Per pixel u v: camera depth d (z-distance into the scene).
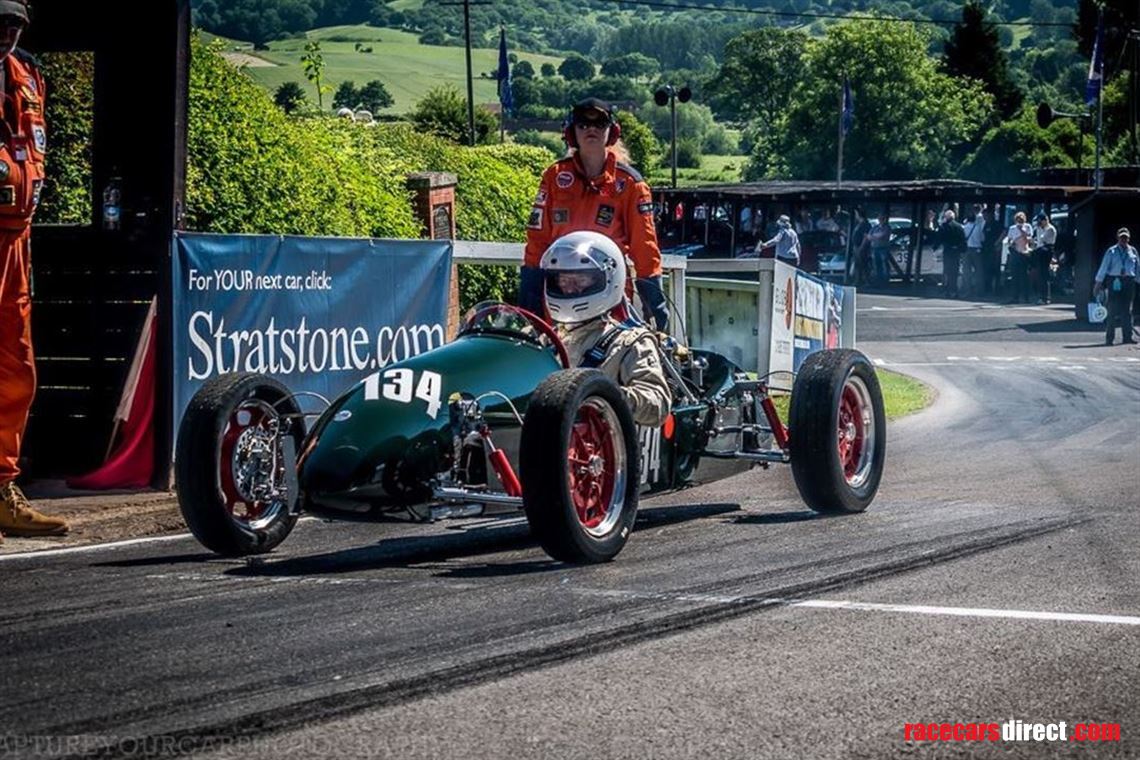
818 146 90.75
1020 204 37.56
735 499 8.72
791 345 14.09
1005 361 22.16
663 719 3.87
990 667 4.40
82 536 7.36
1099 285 25.22
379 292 9.93
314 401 9.48
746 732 3.78
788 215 41.94
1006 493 8.76
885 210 40.44
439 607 5.16
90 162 11.43
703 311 14.13
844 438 7.80
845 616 5.02
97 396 9.19
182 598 5.38
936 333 27.44
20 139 7.15
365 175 14.85
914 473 10.12
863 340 26.05
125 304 9.08
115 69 8.89
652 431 7.06
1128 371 20.53
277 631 4.78
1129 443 12.31
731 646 4.61
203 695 4.04
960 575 5.79
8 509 7.22
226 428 6.41
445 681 4.19
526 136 116.44
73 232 9.06
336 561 6.37
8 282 7.12
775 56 146.50
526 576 5.82
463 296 16.70
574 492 6.10
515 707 3.95
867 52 89.75
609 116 7.47
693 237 46.16
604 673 4.29
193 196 11.67
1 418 7.18
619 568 6.01
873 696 4.10
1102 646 4.66
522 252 11.22
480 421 6.13
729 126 193.50
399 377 6.27
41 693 4.07
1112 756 3.67
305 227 12.96
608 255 6.87
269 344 9.16
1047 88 173.25
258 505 6.65
